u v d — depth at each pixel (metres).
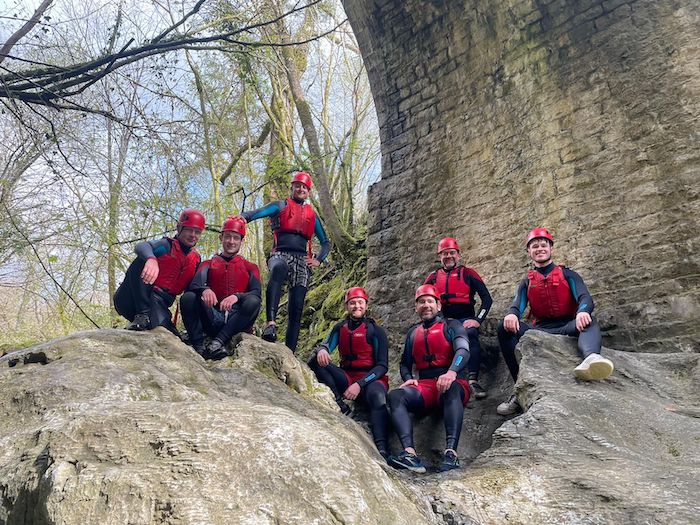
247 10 7.46
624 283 5.48
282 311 10.40
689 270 5.09
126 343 3.78
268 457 2.08
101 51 6.31
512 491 2.75
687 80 5.43
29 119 6.99
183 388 3.22
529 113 6.66
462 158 7.36
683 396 3.95
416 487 2.76
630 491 2.57
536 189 6.44
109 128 7.73
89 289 9.87
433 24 7.72
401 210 7.98
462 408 4.08
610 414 3.47
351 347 4.82
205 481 1.98
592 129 6.05
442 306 5.59
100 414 2.45
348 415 4.66
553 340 4.39
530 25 6.72
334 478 2.03
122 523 1.87
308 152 10.04
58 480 2.06
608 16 6.09
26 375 3.21
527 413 3.51
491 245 6.80
